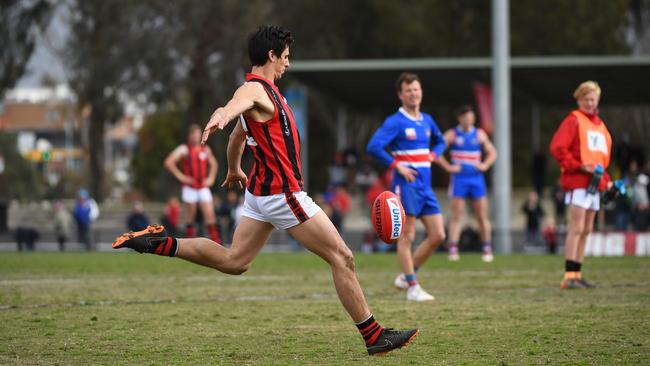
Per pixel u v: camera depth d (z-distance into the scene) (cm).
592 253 7094
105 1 17525
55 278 4619
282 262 5856
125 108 19150
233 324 2988
